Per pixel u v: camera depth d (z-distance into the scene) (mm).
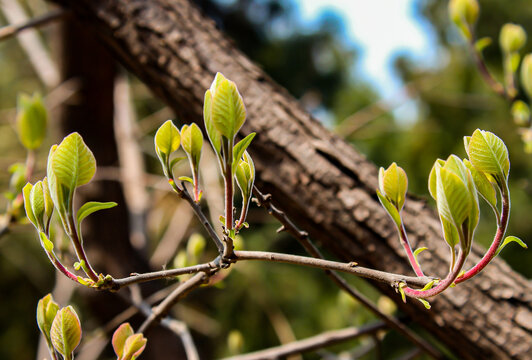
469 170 465
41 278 3473
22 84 3635
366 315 1199
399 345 2531
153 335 1688
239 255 501
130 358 513
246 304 2738
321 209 721
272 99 771
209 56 790
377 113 2027
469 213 455
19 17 1854
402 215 710
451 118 3021
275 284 2855
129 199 1961
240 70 789
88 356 1310
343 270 499
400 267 695
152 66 802
